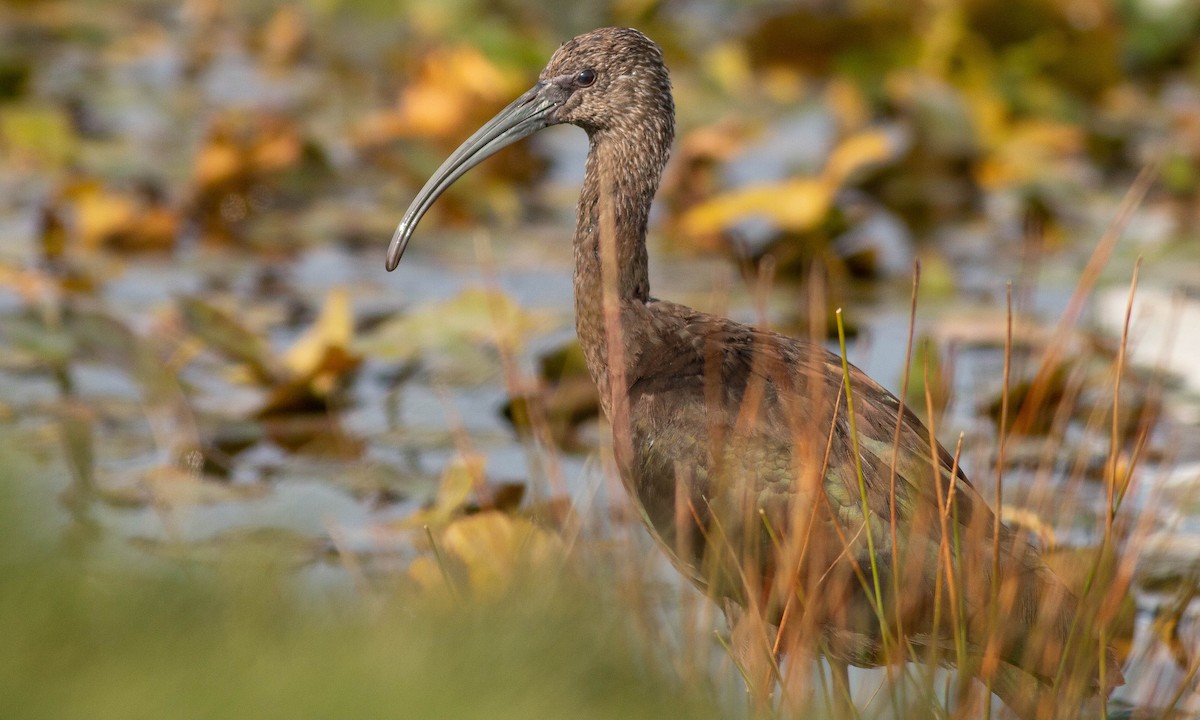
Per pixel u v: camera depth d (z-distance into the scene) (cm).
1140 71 1984
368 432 1133
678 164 1596
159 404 1146
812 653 771
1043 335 1318
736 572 845
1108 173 1783
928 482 834
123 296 1374
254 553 713
